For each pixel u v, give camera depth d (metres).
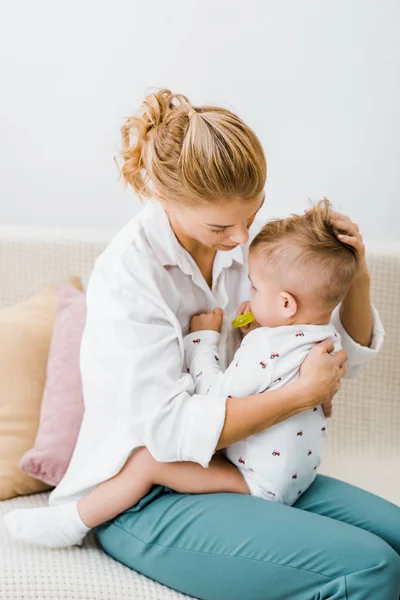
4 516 1.30
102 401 1.28
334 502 1.32
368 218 2.05
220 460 1.30
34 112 2.03
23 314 1.72
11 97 2.02
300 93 1.98
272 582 1.16
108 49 1.98
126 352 1.24
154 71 1.99
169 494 1.27
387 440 1.88
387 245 1.90
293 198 2.04
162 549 1.21
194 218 1.19
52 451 1.48
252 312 1.34
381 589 1.11
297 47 1.96
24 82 2.01
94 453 1.29
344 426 1.88
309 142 2.01
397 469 1.81
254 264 1.29
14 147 2.05
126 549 1.26
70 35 1.98
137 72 1.99
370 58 1.95
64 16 1.97
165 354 1.25
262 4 1.94
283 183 2.04
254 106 2.00
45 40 1.98
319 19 1.94
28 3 1.96
